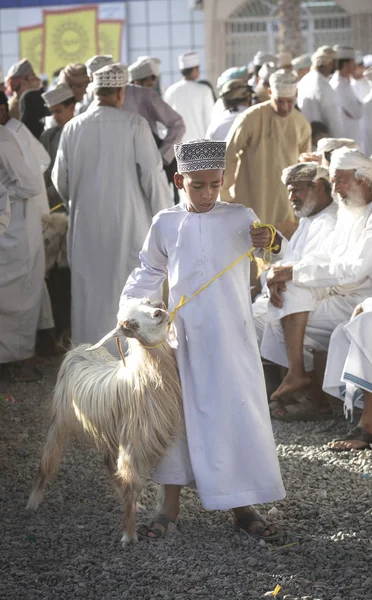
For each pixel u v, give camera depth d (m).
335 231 6.41
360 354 5.68
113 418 4.41
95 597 3.97
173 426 4.35
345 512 4.84
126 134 7.29
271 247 4.34
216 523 4.71
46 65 25.39
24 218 7.45
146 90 8.95
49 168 9.38
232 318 4.37
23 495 5.16
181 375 4.36
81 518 4.80
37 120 10.55
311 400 6.60
